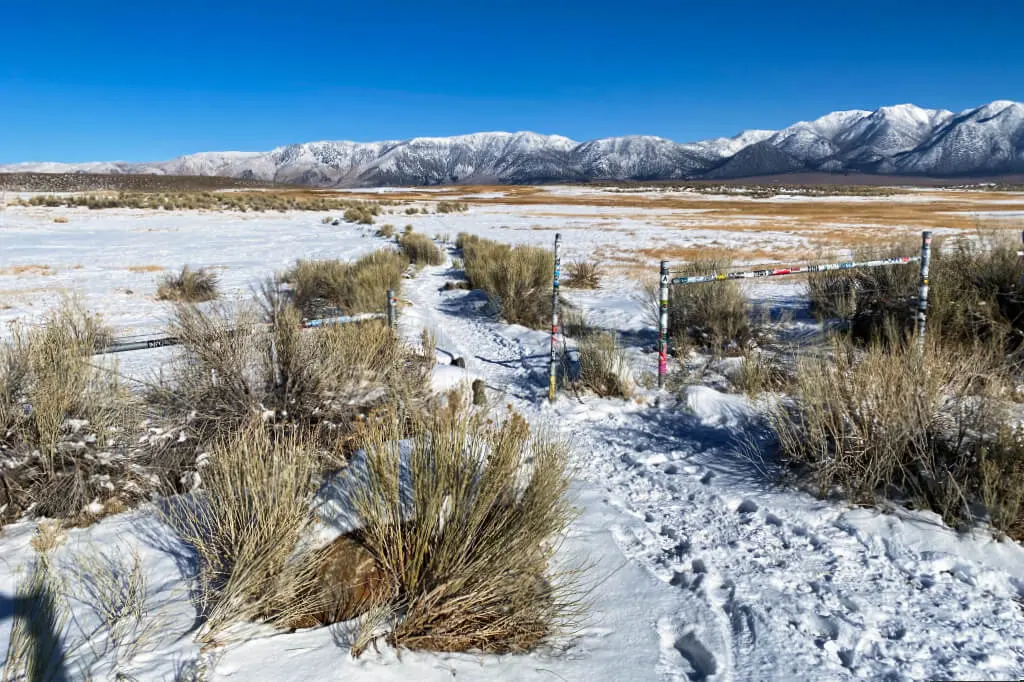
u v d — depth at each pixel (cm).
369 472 363
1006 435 422
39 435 428
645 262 2275
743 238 3219
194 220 4369
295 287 1518
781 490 466
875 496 439
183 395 523
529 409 702
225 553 339
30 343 525
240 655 272
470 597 296
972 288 837
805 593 342
